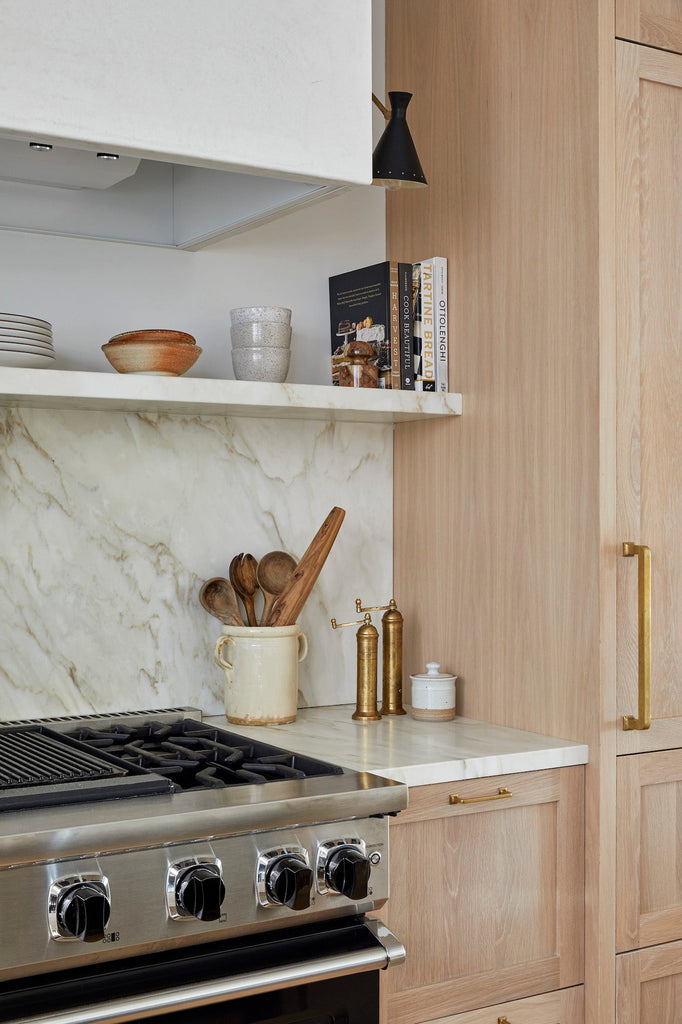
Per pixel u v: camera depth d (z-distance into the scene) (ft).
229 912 4.42
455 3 6.89
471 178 6.77
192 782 5.10
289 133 4.95
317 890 4.64
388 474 7.52
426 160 7.17
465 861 5.57
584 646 5.93
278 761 5.34
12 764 5.02
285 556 6.88
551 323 6.15
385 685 6.89
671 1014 6.14
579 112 5.97
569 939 5.87
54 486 6.29
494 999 5.63
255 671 6.40
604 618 5.84
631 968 5.95
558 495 6.11
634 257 6.01
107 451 6.46
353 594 7.36
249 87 4.85
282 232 7.18
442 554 7.04
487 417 6.64
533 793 5.75
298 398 6.12
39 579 6.24
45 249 6.30
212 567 6.82
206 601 6.67
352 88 5.16
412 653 7.31
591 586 5.88
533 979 5.75
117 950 4.17
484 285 6.66
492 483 6.61
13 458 6.16
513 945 5.72
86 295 6.44
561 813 5.86
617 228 5.93
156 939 4.25
